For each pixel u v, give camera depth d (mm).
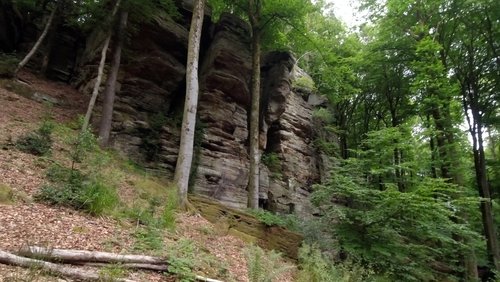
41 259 4883
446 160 19312
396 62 21984
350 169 13945
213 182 16406
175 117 17594
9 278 4246
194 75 12805
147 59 17750
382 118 27672
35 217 6383
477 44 20312
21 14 20172
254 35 18750
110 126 14266
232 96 19125
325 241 12969
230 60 19156
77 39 21391
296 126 22781
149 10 16328
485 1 17859
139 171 13797
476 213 20609
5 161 8641
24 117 12938
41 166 9172
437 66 17625
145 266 5875
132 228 7484
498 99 20969
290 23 20188
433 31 20375
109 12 15484
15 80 15789
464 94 21109
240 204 16969
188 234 9055
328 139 25281
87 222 6918
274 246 11875
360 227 12836
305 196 20781
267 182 19297
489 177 26016
